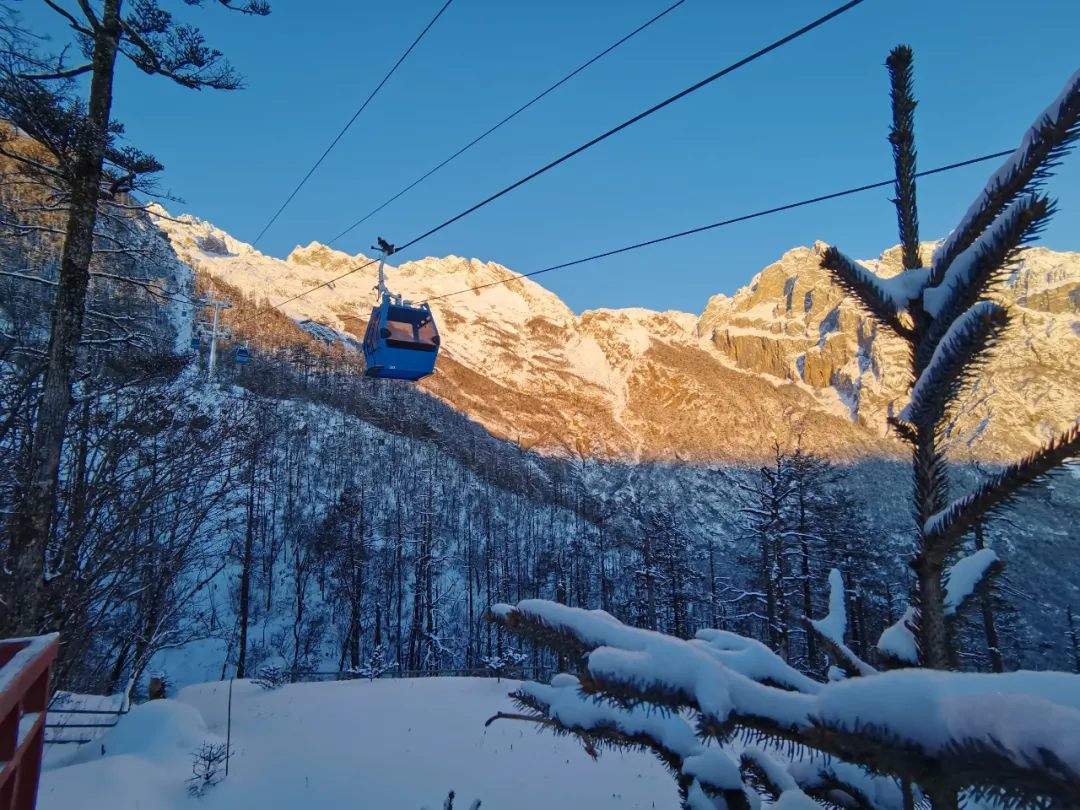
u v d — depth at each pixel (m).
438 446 113.75
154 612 15.97
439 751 11.84
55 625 11.43
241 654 28.17
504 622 1.40
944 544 1.31
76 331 8.99
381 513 62.47
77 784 8.73
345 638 40.50
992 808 0.92
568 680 1.68
